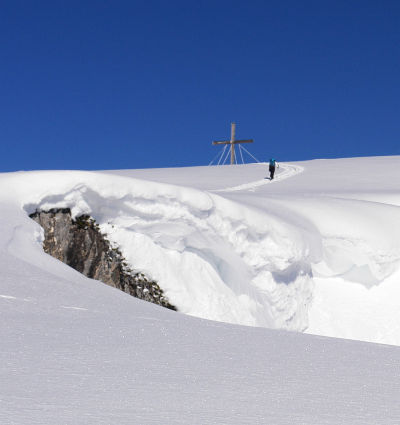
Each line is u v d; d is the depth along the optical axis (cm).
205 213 1408
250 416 254
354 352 466
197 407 263
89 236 1305
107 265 1310
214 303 1320
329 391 315
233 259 1409
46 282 679
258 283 1438
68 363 330
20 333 400
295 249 1452
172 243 1361
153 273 1316
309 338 539
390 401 300
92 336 421
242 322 1329
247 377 337
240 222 1438
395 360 442
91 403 255
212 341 458
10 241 905
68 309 540
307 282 1510
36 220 1245
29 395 259
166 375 325
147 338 440
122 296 783
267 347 452
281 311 1433
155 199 1375
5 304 511
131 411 248
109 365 336
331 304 1496
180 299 1302
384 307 1488
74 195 1300
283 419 253
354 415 267
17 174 1332
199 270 1364
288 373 357
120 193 1339
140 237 1344
